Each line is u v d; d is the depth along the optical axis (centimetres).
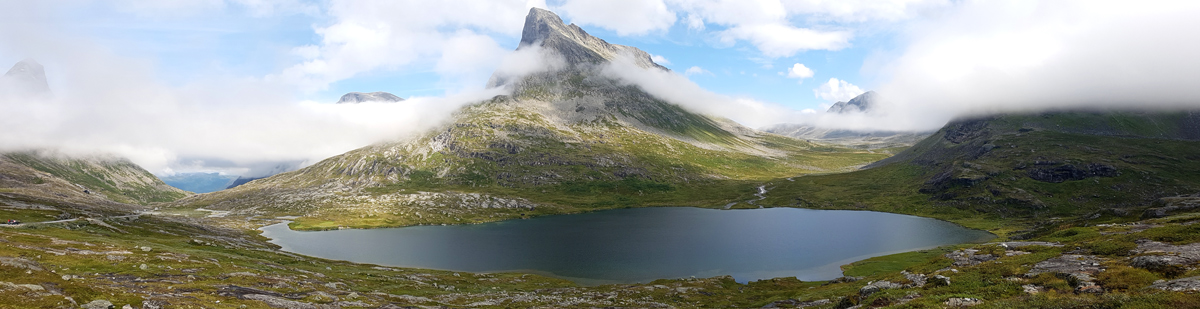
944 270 6669
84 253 8269
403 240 19788
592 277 12444
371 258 15550
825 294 8038
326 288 7606
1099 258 5991
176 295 5341
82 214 17625
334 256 15875
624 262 14288
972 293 5053
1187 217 9869
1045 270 5659
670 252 15662
